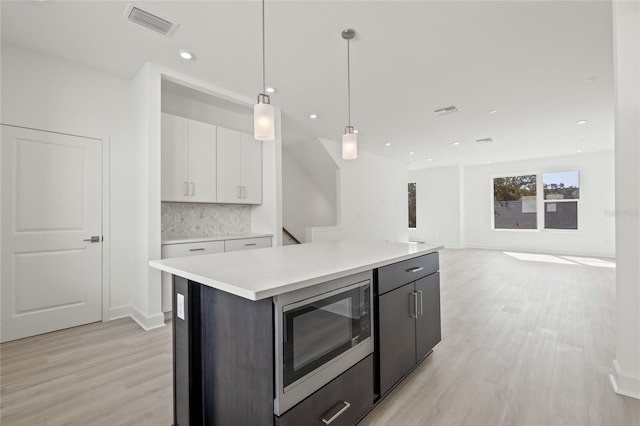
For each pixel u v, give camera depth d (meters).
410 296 1.94
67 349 2.38
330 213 7.45
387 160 7.71
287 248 2.18
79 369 2.07
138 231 3.07
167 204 3.51
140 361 2.18
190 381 1.42
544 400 1.70
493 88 3.45
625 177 1.77
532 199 7.89
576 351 2.29
